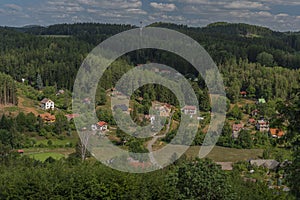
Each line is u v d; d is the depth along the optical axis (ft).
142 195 32.04
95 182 32.19
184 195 33.01
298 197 24.34
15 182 32.22
